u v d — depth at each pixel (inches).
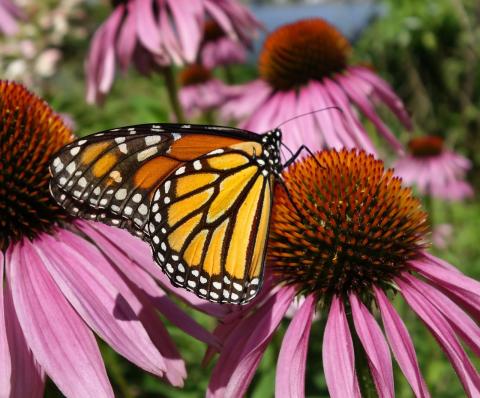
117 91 21.4
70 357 8.1
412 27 30.3
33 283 8.6
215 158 8.6
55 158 8.1
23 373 8.1
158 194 8.4
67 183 8.2
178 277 8.5
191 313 12.7
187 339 12.9
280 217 9.0
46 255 8.9
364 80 12.9
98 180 8.2
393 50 31.1
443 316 8.4
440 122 31.2
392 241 8.7
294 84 12.9
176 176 8.4
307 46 12.9
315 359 12.8
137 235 8.4
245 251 8.6
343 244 8.7
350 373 8.1
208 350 9.2
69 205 8.2
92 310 8.5
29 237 9.1
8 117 9.0
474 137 30.5
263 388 11.6
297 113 12.5
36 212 9.1
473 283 8.6
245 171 8.6
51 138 9.2
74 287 8.6
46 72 21.3
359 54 31.4
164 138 8.4
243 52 23.1
